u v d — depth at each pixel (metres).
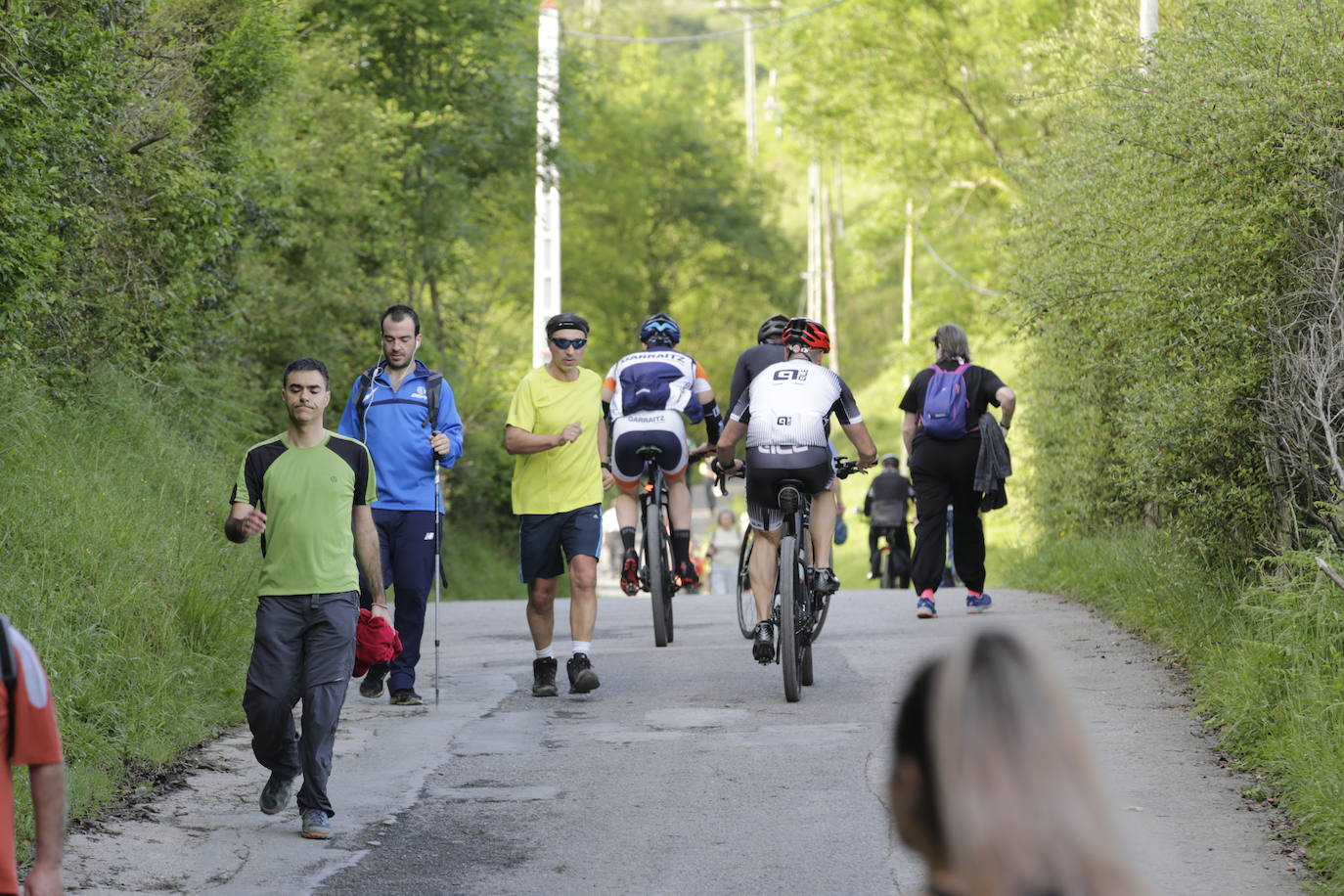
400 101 80.50
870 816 19.92
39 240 29.48
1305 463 26.42
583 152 188.62
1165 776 21.34
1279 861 17.52
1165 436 28.69
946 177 112.56
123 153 36.62
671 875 17.72
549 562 28.92
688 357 34.28
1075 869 5.39
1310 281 26.72
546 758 23.75
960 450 37.31
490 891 17.27
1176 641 30.48
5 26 27.98
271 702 19.36
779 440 27.56
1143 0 42.94
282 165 54.53
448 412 28.70
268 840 19.23
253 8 43.53
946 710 5.55
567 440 27.80
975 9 103.38
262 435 55.56
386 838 19.44
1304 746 20.17
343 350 67.69
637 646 35.78
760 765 22.84
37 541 26.81
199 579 29.41
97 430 36.06
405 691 28.50
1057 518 52.06
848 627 37.44
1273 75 26.91
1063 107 47.59
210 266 46.16
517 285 102.69
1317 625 23.36
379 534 28.33
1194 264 28.20
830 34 109.81
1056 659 30.30
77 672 23.17
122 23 36.28
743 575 31.28
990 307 40.72
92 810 19.66
